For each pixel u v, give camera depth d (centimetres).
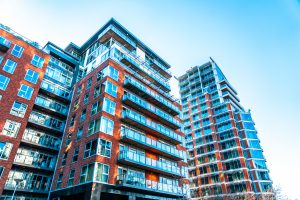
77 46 4556
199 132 6488
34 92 3039
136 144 2842
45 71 3422
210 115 6512
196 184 5716
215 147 5862
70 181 2525
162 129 3469
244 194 4791
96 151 2377
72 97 3638
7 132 2572
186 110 7312
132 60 3709
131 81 3344
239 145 5591
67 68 4066
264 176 5366
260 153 5762
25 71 3048
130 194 2467
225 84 7250
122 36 4212
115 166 2480
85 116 2950
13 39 3119
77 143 2792
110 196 2497
